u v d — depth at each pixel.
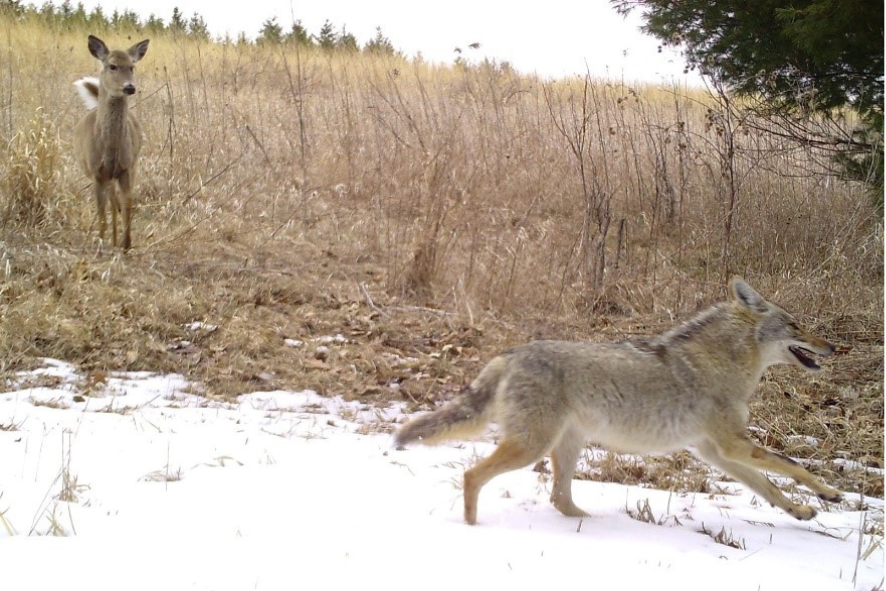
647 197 8.04
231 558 3.50
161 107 9.98
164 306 6.12
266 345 5.88
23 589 3.25
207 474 4.20
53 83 10.27
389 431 5.09
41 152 7.13
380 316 6.38
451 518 4.02
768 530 4.18
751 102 7.46
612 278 6.84
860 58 6.55
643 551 3.80
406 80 11.95
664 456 4.98
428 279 6.79
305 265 7.06
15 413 4.74
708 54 7.13
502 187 7.97
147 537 3.61
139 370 5.58
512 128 8.98
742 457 4.25
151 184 8.18
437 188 7.11
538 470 4.66
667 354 4.25
